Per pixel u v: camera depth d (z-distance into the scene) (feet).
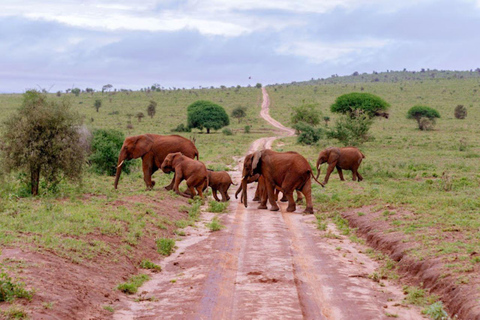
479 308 30.58
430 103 481.46
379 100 252.83
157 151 80.53
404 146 198.90
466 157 154.20
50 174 68.23
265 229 58.49
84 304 32.35
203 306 34.04
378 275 42.11
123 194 71.67
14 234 41.91
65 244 41.47
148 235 51.49
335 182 98.22
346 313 33.42
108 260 41.37
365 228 57.41
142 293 37.37
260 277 40.47
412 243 46.73
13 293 29.81
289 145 213.87
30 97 68.54
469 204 62.08
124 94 653.71
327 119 359.05
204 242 52.31
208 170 80.12
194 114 315.78
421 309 34.42
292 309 33.50
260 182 76.28
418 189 81.82
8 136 66.23
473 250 41.22
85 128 104.22
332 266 44.57
